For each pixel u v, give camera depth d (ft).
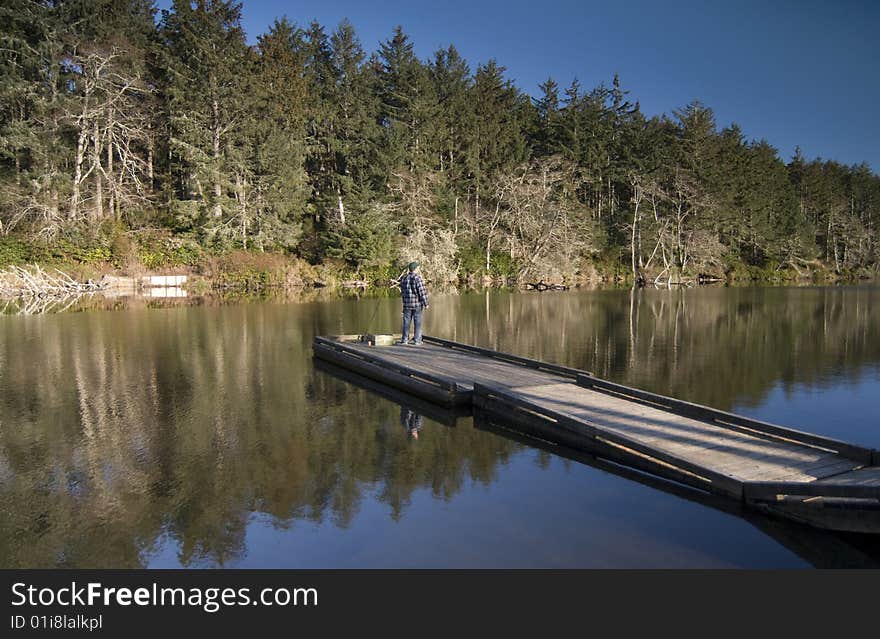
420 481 18.49
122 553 14.16
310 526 15.43
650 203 156.87
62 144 105.09
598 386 26.99
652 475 18.92
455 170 153.48
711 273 165.68
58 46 102.89
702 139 163.53
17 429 23.80
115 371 35.60
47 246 100.58
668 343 47.52
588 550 14.20
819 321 63.21
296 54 144.15
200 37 113.91
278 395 29.99
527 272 135.44
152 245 113.70
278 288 116.88
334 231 127.75
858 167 241.35
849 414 26.32
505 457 20.77
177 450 21.33
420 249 128.88
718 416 21.56
